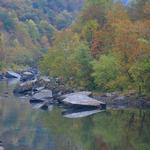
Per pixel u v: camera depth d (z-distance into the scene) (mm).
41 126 69688
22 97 108312
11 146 55875
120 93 100438
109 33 120562
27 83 128125
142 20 121312
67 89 112625
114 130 67688
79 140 60281
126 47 100375
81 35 137875
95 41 121875
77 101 90438
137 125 71625
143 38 102562
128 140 61125
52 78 144250
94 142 59562
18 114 81000
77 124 72062
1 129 66438
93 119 77375
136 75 93688
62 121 74812
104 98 98312
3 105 92625
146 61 93250
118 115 81562
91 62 110500
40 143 58000
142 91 95438
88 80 113125
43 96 100375
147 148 56406
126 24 108375
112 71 102000
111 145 57906
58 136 62562
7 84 150500
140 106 93375
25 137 61281
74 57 117250
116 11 132750
